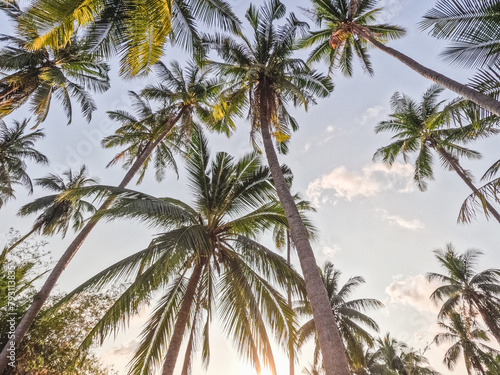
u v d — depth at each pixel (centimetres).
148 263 599
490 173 895
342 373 396
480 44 711
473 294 1864
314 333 1753
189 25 777
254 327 791
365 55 1235
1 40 1186
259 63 989
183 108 1387
